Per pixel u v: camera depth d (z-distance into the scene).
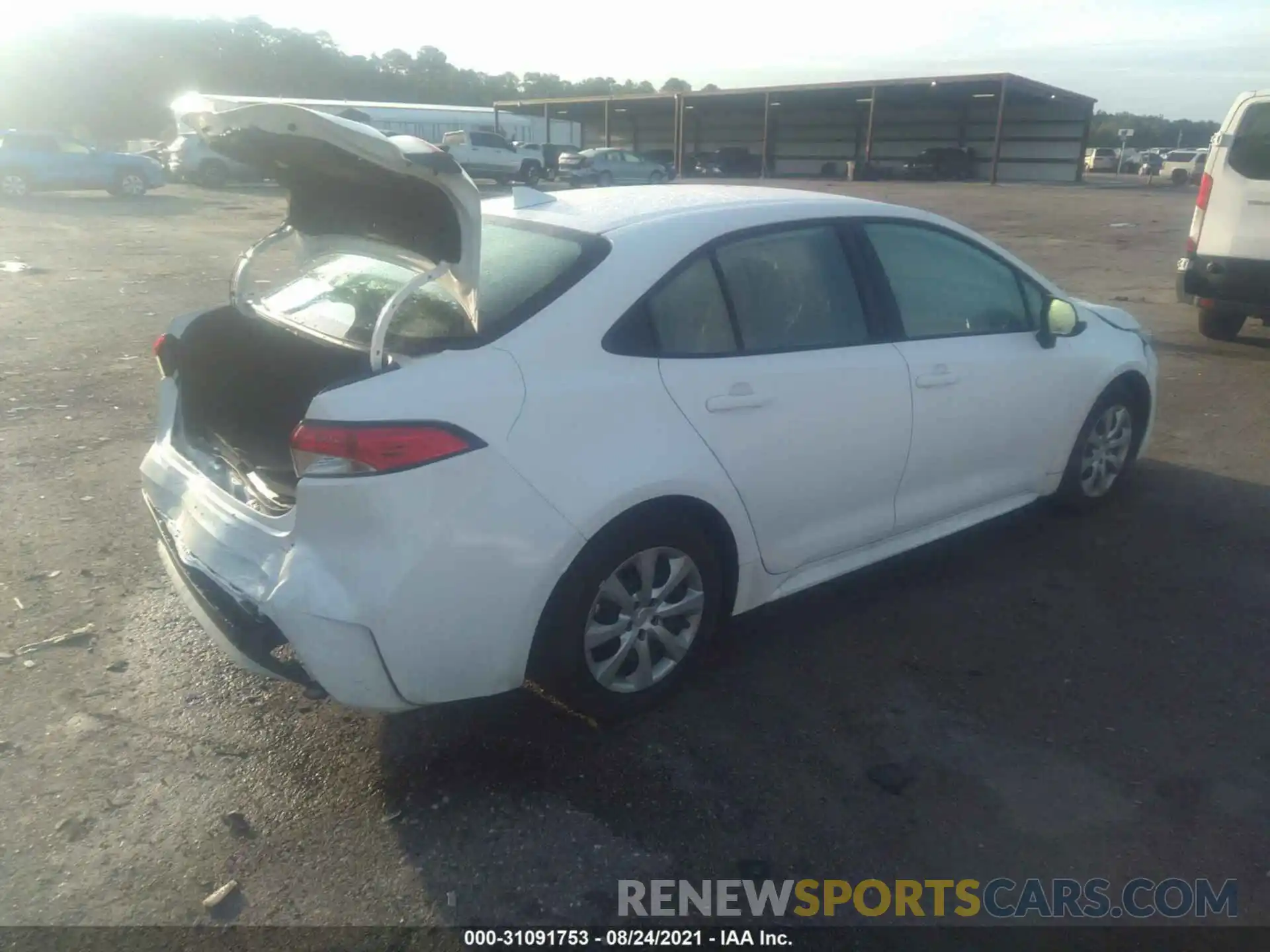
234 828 3.00
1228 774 3.28
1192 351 9.45
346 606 2.82
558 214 3.75
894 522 4.24
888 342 4.08
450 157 2.86
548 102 60.50
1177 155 52.91
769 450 3.62
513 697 3.66
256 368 3.90
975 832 3.01
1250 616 4.32
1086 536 5.14
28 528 5.11
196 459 3.58
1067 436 5.01
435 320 3.20
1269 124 8.75
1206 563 4.83
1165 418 7.22
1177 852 2.94
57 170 26.73
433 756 3.32
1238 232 8.99
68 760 3.30
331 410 2.82
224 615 3.13
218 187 32.50
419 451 2.82
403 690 2.95
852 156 59.75
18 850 2.90
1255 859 2.91
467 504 2.90
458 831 2.99
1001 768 3.30
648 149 68.31
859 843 2.96
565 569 3.11
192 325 3.84
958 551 4.96
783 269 3.81
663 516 3.36
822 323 3.89
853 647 4.05
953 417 4.31
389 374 2.92
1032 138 53.28
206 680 3.77
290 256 15.34
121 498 5.51
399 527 2.82
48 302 11.23
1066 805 3.13
